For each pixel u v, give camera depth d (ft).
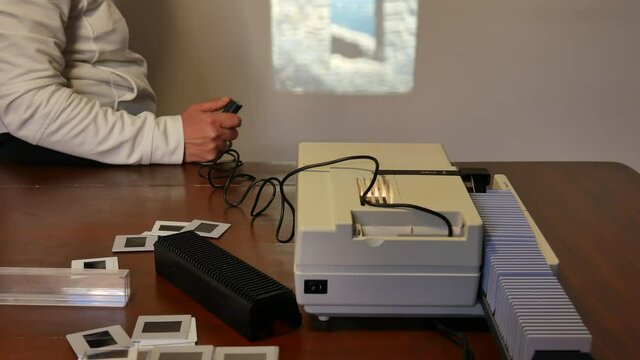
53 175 4.51
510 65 7.32
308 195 3.02
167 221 3.83
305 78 7.38
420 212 2.85
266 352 2.60
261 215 3.91
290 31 7.20
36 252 3.47
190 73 7.35
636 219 3.92
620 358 2.60
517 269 2.69
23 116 4.46
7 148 4.74
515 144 7.66
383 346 2.76
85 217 3.89
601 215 3.96
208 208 4.00
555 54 7.29
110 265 3.31
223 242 3.58
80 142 4.53
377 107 7.50
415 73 7.36
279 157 7.71
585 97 7.45
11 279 3.05
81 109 4.52
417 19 7.15
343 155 3.57
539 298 2.49
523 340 2.31
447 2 7.08
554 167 4.76
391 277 2.79
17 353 2.67
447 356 2.71
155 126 4.66
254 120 7.56
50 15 4.50
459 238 2.77
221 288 2.85
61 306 2.99
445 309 2.87
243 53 7.29
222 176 4.52
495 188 3.87
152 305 3.00
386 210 2.86
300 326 2.88
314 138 7.64
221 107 4.83
